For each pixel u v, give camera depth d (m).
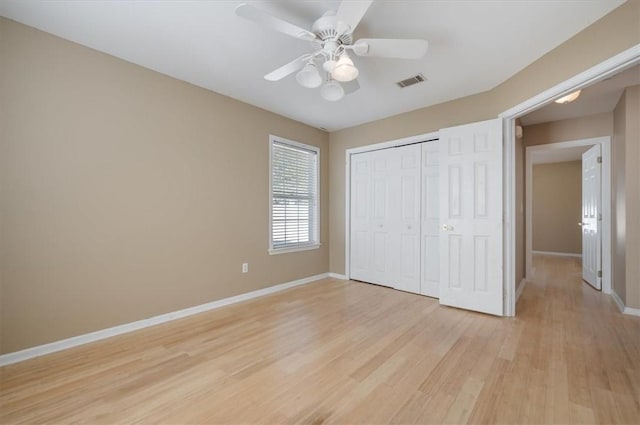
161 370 1.95
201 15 1.98
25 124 2.08
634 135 3.03
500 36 2.20
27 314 2.09
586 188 4.45
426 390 1.72
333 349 2.24
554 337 2.45
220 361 2.06
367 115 3.99
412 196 3.85
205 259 3.15
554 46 2.33
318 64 2.53
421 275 3.75
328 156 4.79
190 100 3.02
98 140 2.41
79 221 2.32
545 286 4.17
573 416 1.50
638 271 2.99
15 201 2.04
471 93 3.25
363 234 4.39
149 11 1.94
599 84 2.99
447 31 2.13
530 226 4.62
